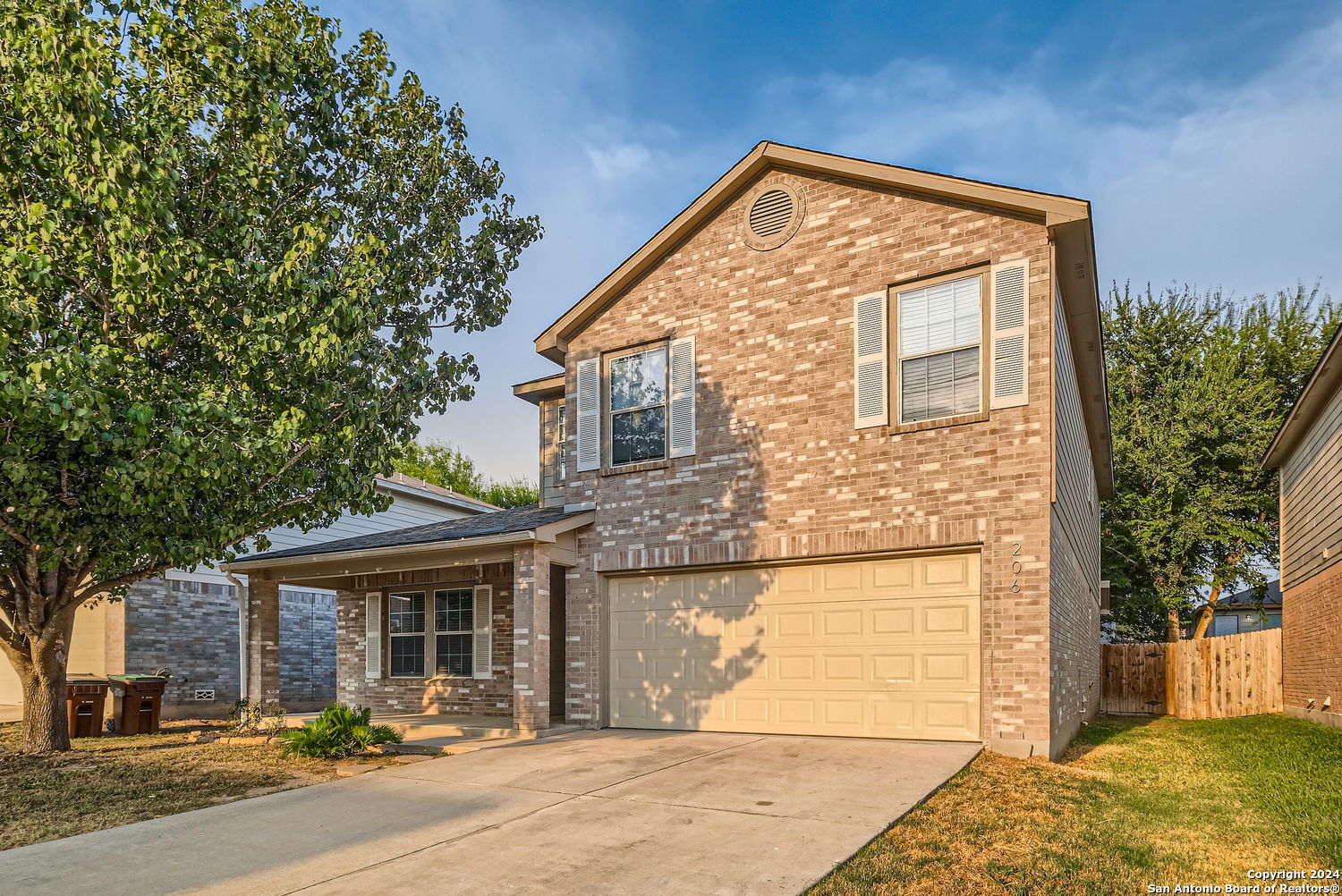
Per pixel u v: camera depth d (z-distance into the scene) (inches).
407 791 316.2
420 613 619.8
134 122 317.4
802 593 429.4
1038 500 365.7
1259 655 668.1
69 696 506.0
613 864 219.9
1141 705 734.5
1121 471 1130.0
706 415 464.1
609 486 492.1
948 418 390.9
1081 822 263.4
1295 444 624.4
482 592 585.6
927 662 390.9
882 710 399.2
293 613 773.9
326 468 381.7
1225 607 1409.9
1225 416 1072.2
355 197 422.0
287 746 411.5
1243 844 241.8
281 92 367.6
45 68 294.0
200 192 349.1
